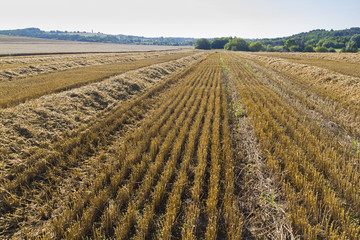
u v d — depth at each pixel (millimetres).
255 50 132750
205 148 7055
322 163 5996
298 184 5211
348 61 37781
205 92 15633
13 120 7840
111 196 4988
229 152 6734
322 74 19484
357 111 10836
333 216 4270
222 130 9062
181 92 15250
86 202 4699
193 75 24406
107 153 7043
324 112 10984
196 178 5523
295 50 115938
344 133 8734
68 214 4203
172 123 9570
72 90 12734
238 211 4285
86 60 30797
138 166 5926
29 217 4316
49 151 6648
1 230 4039
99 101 12359
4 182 5160
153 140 7516
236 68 31562
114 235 4020
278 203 4773
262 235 4023
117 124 9508
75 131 8336
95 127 8844
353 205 4629
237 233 3807
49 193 5066
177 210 4555
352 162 6109
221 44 166000
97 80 16969
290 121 9500
